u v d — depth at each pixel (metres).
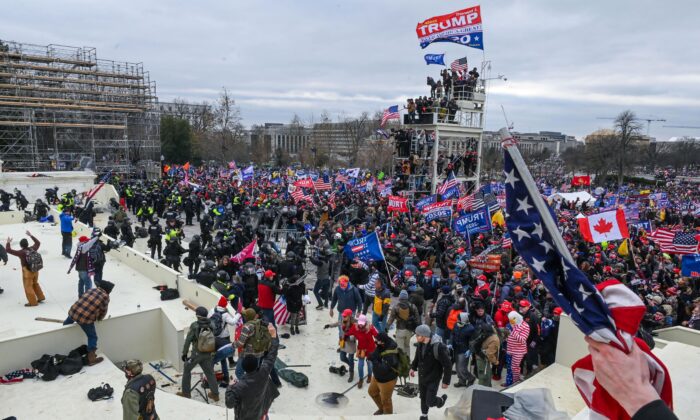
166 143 67.88
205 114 86.81
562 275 1.75
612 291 1.67
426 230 21.05
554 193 34.84
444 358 7.16
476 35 29.73
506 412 4.71
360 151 90.62
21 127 47.38
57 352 9.21
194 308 11.84
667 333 9.73
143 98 56.97
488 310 11.66
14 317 10.76
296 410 8.67
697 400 4.92
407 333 9.80
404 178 34.91
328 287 14.37
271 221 24.78
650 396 1.42
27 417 7.45
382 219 25.28
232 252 17.77
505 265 16.06
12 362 8.72
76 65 53.84
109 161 53.28
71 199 28.09
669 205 35.72
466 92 34.56
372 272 14.73
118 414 7.61
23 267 11.39
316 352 11.23
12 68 47.50
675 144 112.06
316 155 88.00
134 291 13.32
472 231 17.19
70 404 7.83
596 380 1.75
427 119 33.59
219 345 9.16
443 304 10.86
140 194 32.75
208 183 42.62
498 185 33.59
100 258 12.24
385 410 7.92
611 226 15.76
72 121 49.88
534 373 9.10
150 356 10.90
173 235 17.05
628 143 68.44
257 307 11.59
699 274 14.00
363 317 9.39
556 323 9.76
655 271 17.22
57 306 11.56
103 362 9.27
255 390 6.13
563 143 175.62
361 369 9.45
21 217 23.23
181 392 9.16
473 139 36.34
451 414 5.73
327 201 29.98
